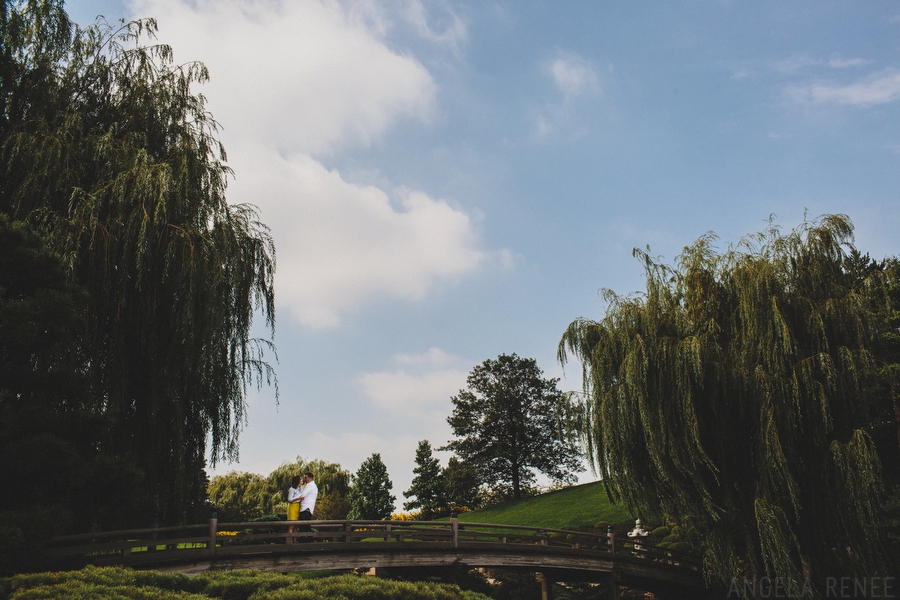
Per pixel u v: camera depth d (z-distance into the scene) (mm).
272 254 20047
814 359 19203
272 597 12227
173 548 15391
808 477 19562
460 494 59156
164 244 17203
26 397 13211
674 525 29125
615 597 21828
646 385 20297
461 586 21719
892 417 25344
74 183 17094
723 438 20297
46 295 13242
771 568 19469
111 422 13539
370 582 14344
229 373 18719
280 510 59062
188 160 18672
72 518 12148
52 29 19047
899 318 26516
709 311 21609
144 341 16719
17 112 18188
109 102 19609
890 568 19141
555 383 65375
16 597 9570
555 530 21828
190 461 17984
